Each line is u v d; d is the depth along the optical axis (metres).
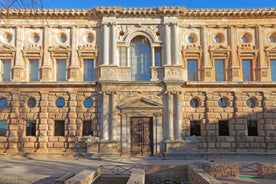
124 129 43.09
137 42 46.22
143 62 45.69
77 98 44.28
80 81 44.03
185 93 44.69
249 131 44.47
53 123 44.00
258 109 44.41
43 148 43.00
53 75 45.22
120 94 43.69
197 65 45.97
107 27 45.28
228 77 45.47
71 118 43.72
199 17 46.25
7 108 43.97
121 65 45.09
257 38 46.16
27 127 44.12
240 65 45.69
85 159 40.38
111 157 41.25
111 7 44.88
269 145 43.53
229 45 46.00
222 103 44.88
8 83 43.75
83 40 45.81
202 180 21.58
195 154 41.69
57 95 44.38
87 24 45.84
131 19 45.66
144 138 43.50
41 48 45.53
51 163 36.03
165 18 45.38
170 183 29.33
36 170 30.31
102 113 43.12
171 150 41.97
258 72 45.41
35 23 45.81
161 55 45.34
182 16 46.09
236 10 45.62
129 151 42.81
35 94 44.44
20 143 43.25
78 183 20.30
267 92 44.69
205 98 44.66
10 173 28.33
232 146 43.59
